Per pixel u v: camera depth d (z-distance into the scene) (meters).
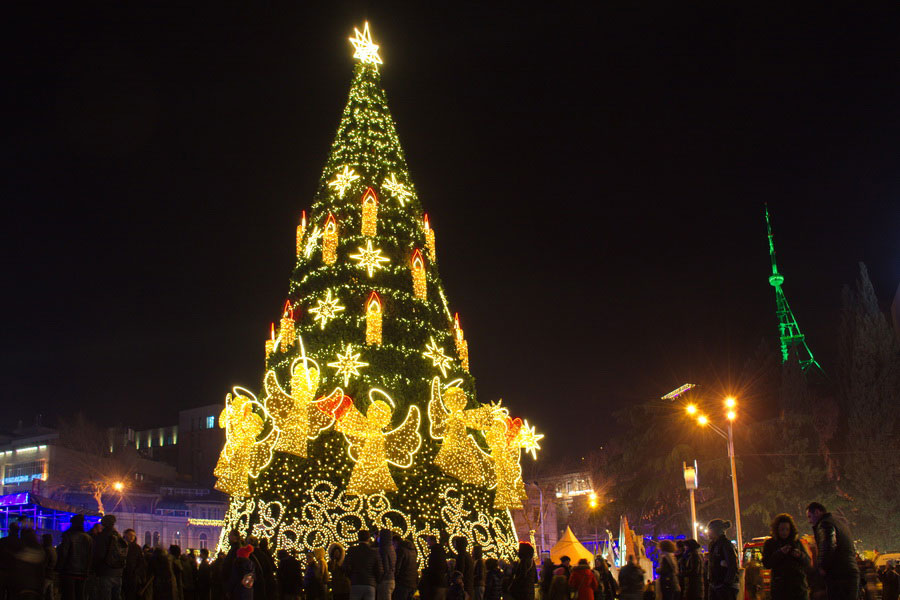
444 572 13.92
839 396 50.66
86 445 65.50
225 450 22.36
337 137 27.22
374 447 21.08
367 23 29.09
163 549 15.02
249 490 21.62
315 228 25.66
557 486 83.19
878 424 45.84
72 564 13.07
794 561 10.11
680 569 15.21
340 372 22.06
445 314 26.03
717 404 51.66
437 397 22.64
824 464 48.38
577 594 14.53
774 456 48.34
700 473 49.69
